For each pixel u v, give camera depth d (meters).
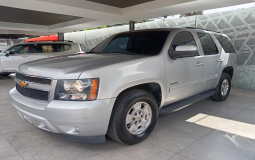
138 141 2.99
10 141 3.11
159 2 6.80
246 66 7.00
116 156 2.72
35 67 2.86
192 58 3.81
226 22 7.22
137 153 2.80
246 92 6.61
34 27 13.11
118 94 2.67
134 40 3.84
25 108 2.73
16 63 9.30
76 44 10.20
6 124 3.76
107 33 12.16
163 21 8.98
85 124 2.44
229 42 5.43
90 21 9.73
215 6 6.64
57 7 6.75
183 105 3.74
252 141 3.18
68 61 2.99
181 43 3.73
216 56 4.58
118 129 2.71
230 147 2.99
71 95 2.44
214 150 2.90
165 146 3.00
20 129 3.55
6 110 4.57
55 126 2.51
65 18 10.65
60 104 2.42
